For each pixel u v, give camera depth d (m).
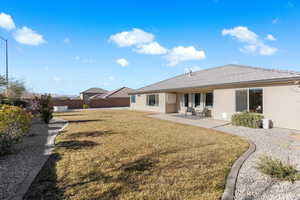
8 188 3.39
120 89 44.88
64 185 3.53
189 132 9.17
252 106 11.53
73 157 5.22
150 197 3.08
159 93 20.80
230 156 5.28
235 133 8.98
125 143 6.88
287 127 9.90
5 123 5.92
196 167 4.43
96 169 4.32
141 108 25.03
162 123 12.48
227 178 3.79
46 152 5.74
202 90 16.59
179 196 3.10
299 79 8.99
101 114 20.16
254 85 11.38
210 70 20.80
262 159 4.61
